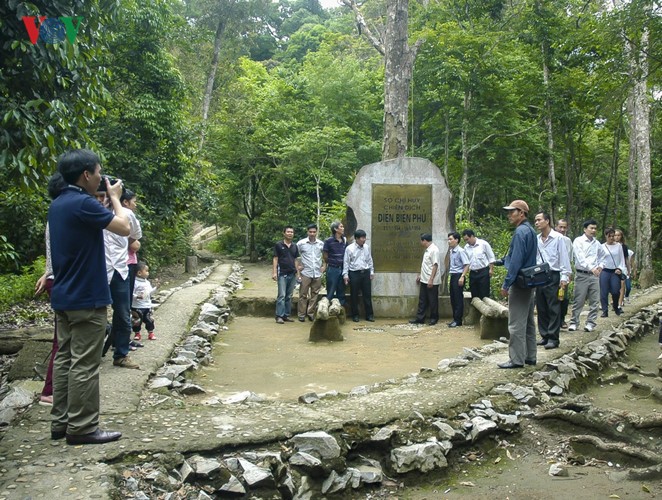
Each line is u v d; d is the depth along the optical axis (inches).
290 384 238.5
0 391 203.3
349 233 438.0
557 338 287.7
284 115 1098.7
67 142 277.1
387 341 343.3
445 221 439.2
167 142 657.0
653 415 187.0
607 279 397.4
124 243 220.8
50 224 146.4
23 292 445.4
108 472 132.7
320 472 153.5
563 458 180.9
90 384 147.0
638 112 738.2
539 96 791.1
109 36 328.5
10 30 241.6
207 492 138.9
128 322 225.0
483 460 178.7
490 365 251.4
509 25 801.6
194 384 217.3
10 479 128.3
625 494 155.5
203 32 968.9
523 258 241.1
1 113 249.6
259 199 1175.6
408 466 163.2
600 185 1110.4
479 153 866.8
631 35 554.3
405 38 519.2
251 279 729.0
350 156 1037.2
